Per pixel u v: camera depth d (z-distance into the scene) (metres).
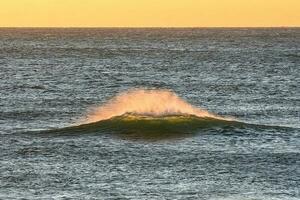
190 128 152.12
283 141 147.38
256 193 108.06
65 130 156.62
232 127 153.88
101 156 132.75
